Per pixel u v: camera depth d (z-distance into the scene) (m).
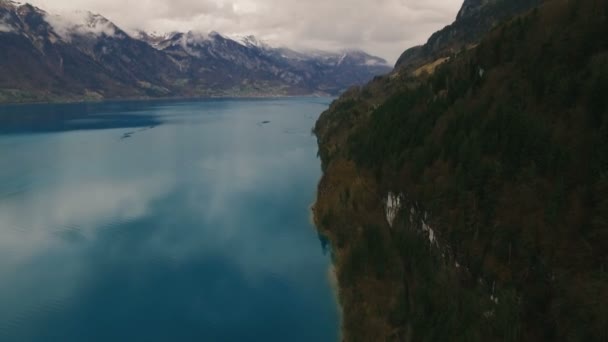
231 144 199.12
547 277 45.09
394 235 70.38
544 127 57.69
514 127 61.25
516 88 69.81
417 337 49.44
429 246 62.69
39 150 176.12
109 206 108.38
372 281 62.78
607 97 53.12
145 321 61.31
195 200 113.88
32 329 59.03
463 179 62.22
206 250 83.88
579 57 63.81
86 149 181.00
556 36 70.44
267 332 58.88
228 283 71.31
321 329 59.38
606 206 43.91
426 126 84.06
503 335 44.03
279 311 63.53
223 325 60.34
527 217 50.88
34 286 69.94
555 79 63.12
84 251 82.94
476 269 52.44
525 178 54.19
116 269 76.12
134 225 96.12
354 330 56.38
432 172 69.62
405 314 53.47
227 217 101.31
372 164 92.81
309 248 84.12
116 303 65.56
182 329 59.47
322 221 92.19
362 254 69.12
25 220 97.69
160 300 66.56
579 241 44.56
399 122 97.12
